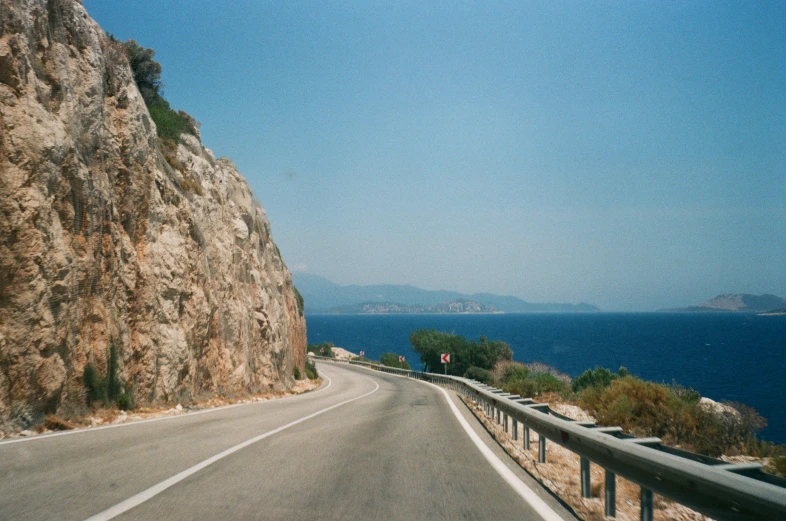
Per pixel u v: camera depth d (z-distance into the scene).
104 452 8.73
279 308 35.62
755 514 3.82
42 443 9.46
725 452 12.38
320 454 9.17
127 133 17.61
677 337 161.38
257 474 7.44
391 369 59.62
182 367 18.45
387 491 6.80
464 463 8.84
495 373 46.94
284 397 25.52
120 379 15.13
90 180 14.53
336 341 190.25
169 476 7.13
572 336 175.00
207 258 22.45
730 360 83.88
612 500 6.17
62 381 12.39
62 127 13.70
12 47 12.76
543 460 9.49
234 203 29.16
